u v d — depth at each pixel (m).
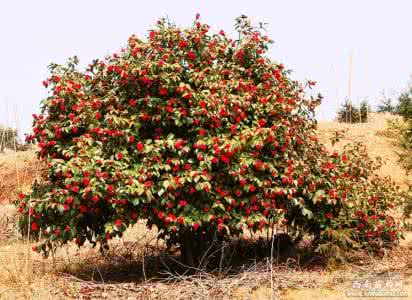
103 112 6.84
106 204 6.43
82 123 6.68
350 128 19.17
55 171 6.02
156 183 6.34
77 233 6.43
